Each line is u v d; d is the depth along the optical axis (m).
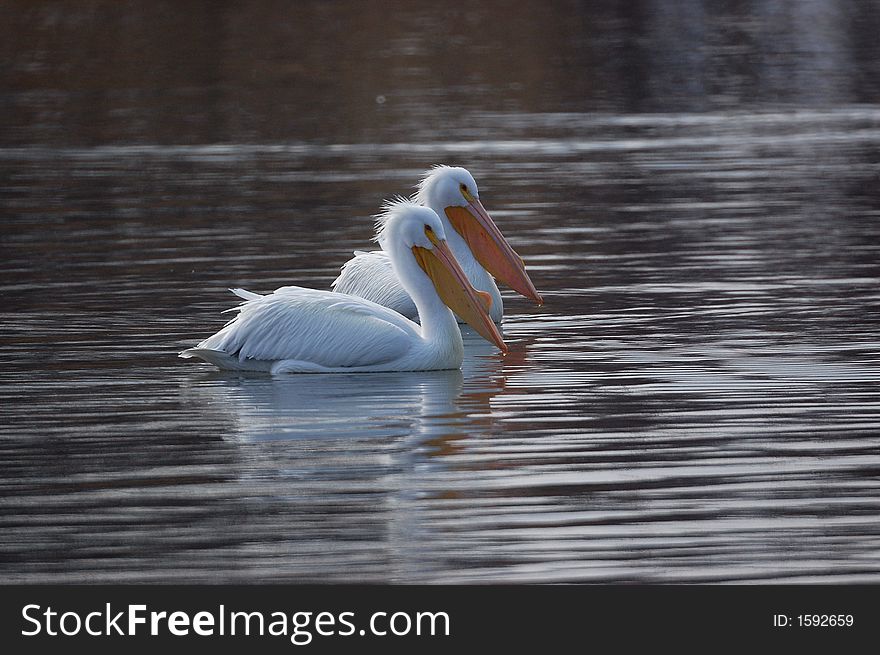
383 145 34.00
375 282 17.09
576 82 45.97
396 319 14.61
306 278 19.06
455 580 9.18
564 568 9.30
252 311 14.53
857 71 47.97
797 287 18.17
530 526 9.98
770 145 33.56
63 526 10.06
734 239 21.81
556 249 21.41
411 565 9.38
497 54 51.88
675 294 18.02
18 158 32.44
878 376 13.77
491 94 43.62
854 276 18.78
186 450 11.76
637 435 12.02
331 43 54.03
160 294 18.09
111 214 24.80
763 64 49.75
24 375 14.21
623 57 51.31
